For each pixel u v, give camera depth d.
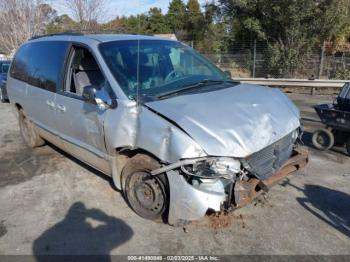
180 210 3.02
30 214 3.79
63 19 22.66
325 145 5.77
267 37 17.78
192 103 3.24
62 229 3.47
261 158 3.14
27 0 21.92
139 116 3.22
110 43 3.95
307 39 16.56
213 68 4.58
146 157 3.29
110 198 4.07
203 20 24.45
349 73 14.59
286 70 16.44
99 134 3.66
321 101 10.45
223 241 3.20
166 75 3.92
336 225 3.45
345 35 18.86
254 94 3.75
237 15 19.59
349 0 16.50
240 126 3.05
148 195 3.44
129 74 3.65
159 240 3.24
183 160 2.89
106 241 3.25
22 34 21.73
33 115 5.31
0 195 4.28
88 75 4.24
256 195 3.15
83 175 4.79
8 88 6.07
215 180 2.96
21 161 5.44
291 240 3.21
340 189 4.26
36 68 5.01
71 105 4.08
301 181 4.50
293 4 16.00
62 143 4.64
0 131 7.43
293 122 3.62
